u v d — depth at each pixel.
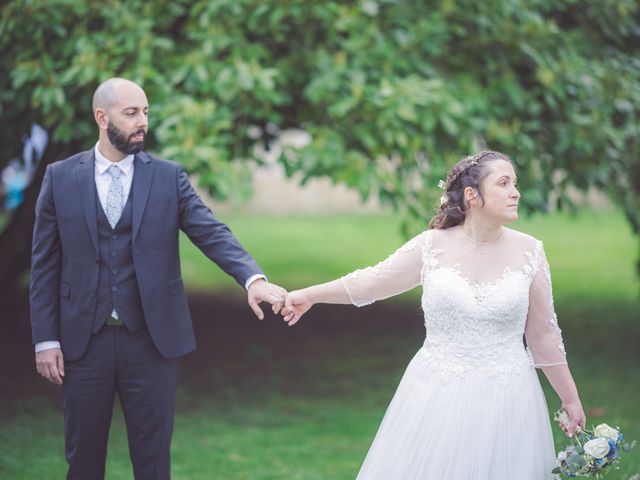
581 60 6.45
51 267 3.41
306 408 5.96
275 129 7.30
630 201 7.00
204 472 4.54
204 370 7.07
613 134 6.39
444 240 3.16
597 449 2.90
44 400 6.07
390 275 3.22
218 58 6.10
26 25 5.81
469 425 3.01
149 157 3.48
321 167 5.64
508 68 6.31
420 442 3.07
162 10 6.13
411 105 5.50
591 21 7.09
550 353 3.11
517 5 6.30
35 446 5.01
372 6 5.73
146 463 3.43
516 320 3.05
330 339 8.34
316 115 6.07
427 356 3.13
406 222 5.70
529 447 3.02
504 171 3.04
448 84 6.05
